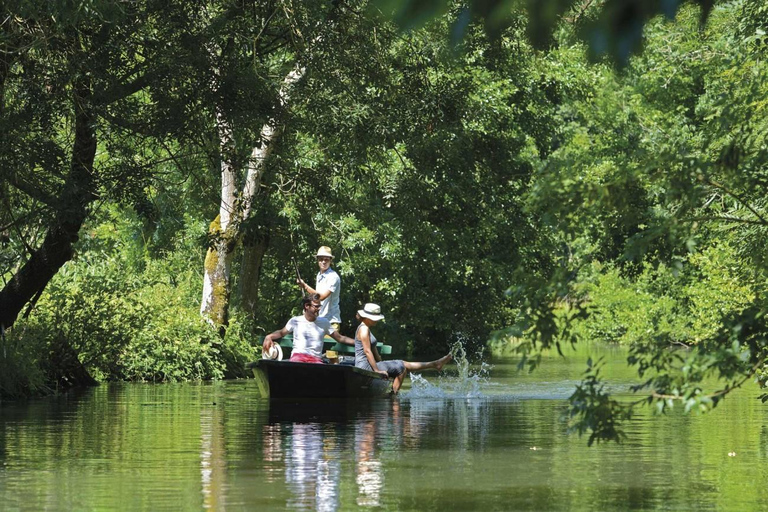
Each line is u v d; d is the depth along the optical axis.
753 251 35.22
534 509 19.84
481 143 84.12
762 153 21.12
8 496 21.39
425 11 6.57
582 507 20.02
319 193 62.84
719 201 50.19
